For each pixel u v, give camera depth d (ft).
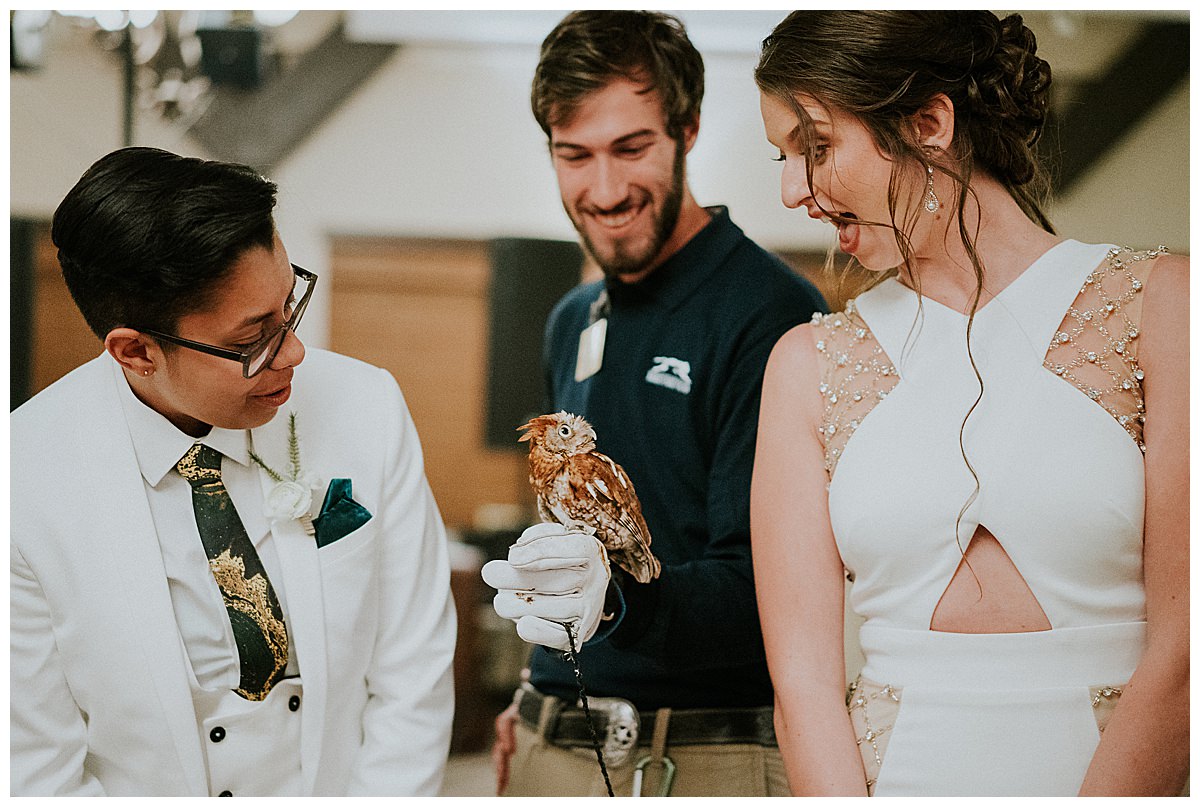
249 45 14.56
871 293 4.81
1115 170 15.90
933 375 4.50
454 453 18.15
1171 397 4.13
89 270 4.37
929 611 4.38
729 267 6.15
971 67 4.38
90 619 4.66
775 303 5.96
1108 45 15.46
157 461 4.83
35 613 4.71
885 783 4.34
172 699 4.64
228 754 4.77
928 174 4.36
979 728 4.24
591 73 5.97
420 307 17.65
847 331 4.76
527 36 15.99
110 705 4.69
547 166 16.74
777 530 4.65
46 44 13.93
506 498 18.29
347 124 16.52
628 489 4.93
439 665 5.19
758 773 5.72
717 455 5.87
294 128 16.17
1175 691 3.99
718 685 5.78
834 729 4.37
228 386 4.52
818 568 4.58
